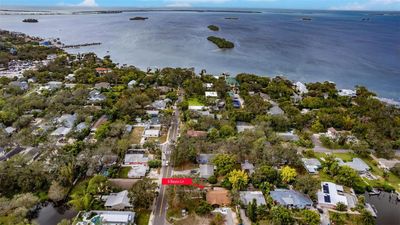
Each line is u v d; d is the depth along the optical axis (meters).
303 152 97.75
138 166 85.75
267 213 68.19
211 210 69.50
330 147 103.50
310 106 137.75
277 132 111.38
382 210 74.69
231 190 74.94
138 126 114.12
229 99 138.12
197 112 123.12
